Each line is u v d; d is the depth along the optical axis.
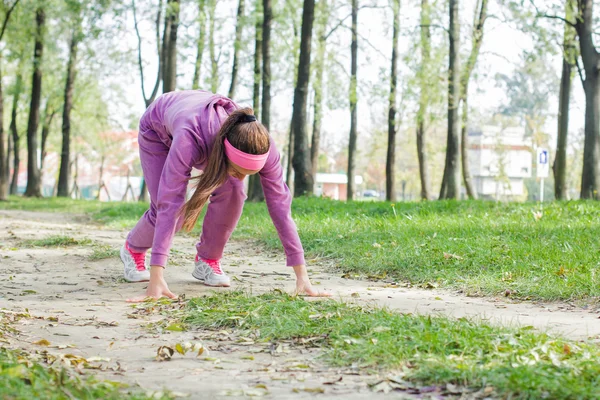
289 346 3.73
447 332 3.57
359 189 81.06
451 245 7.64
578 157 51.03
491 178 64.25
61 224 15.31
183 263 7.53
